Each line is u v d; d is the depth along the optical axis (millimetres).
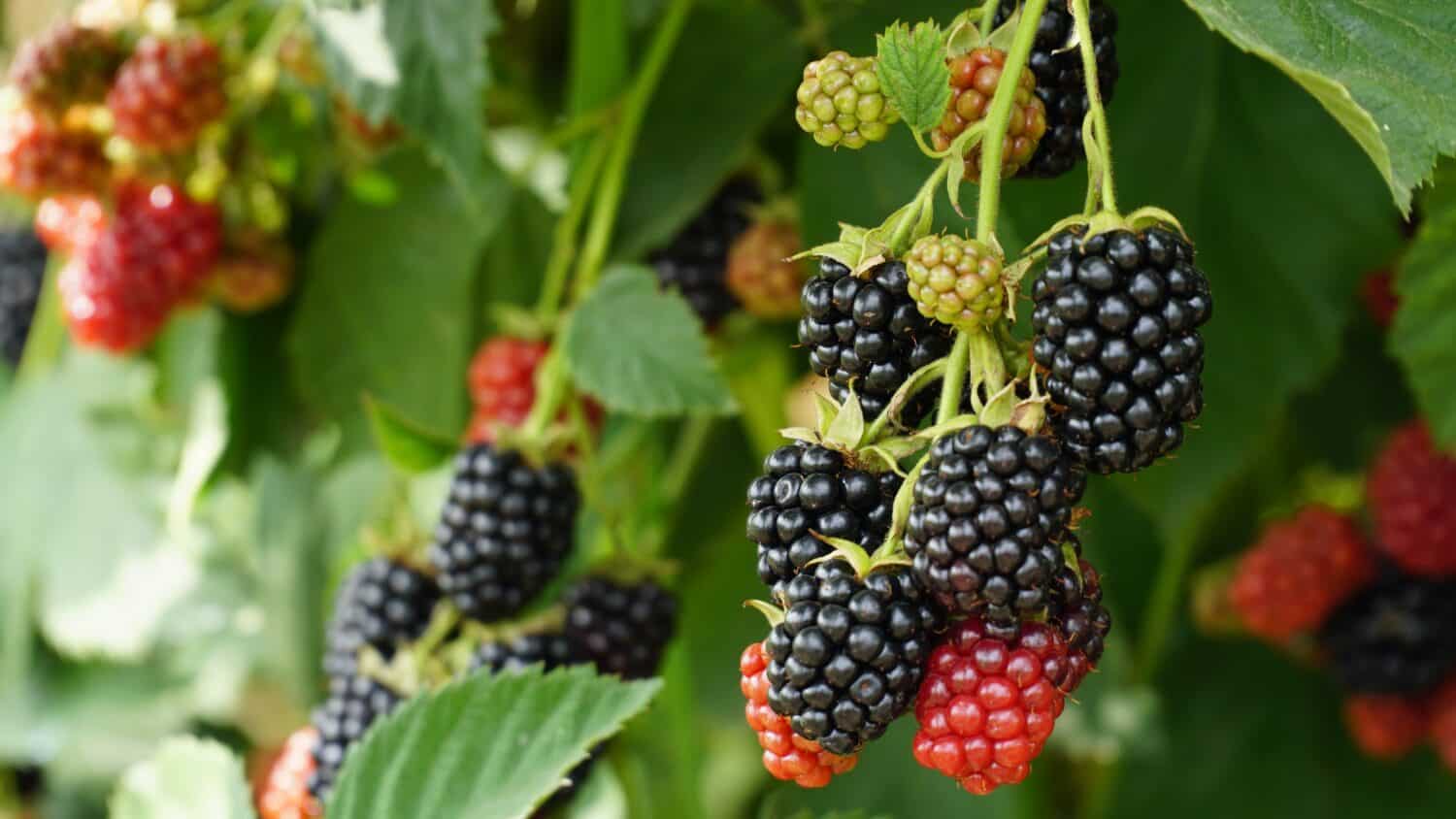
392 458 636
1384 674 778
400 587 631
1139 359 509
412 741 577
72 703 965
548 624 625
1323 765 854
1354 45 533
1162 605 807
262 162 722
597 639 623
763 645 529
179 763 604
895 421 521
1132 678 832
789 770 525
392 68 614
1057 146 535
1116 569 819
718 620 865
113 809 604
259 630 929
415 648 622
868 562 515
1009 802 738
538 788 572
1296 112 649
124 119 670
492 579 618
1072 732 856
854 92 530
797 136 686
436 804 573
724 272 674
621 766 674
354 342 719
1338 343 651
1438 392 645
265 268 734
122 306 708
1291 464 841
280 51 688
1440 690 786
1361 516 833
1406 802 842
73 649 919
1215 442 658
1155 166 653
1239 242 653
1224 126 651
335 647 637
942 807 750
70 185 694
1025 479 505
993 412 510
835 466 520
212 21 721
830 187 628
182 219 707
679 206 655
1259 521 852
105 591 918
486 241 712
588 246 647
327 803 576
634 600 625
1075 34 522
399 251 706
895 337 521
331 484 909
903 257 520
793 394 853
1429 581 769
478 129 612
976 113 527
